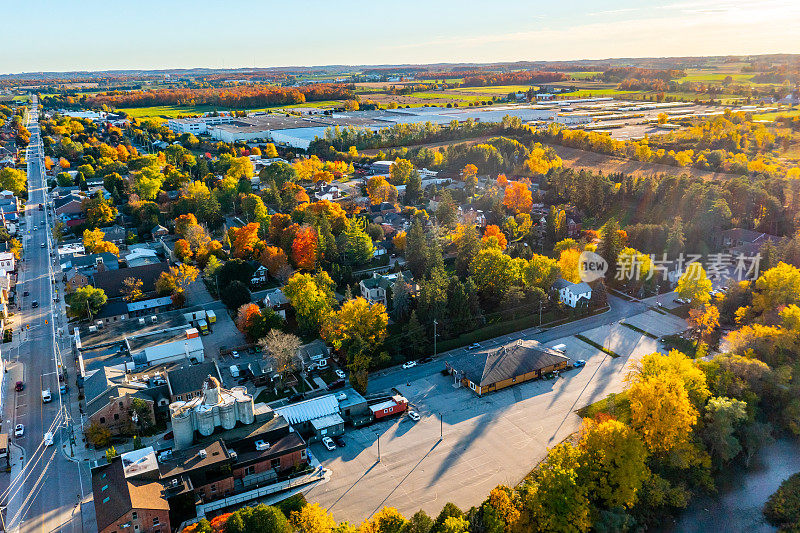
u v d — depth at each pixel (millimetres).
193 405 113750
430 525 88062
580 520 92375
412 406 133250
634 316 176000
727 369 128500
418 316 158125
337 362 150250
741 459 118500
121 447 118625
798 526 101625
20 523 98500
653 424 109875
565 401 133625
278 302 172750
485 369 139625
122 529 90750
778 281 162875
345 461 115000
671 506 106250
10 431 123250
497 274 176500
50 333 165250
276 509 91438
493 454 116125
